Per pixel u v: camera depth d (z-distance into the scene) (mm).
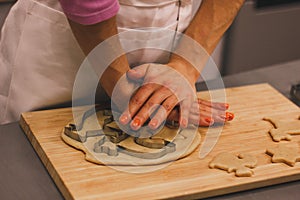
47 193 745
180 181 748
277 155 814
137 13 889
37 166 807
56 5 875
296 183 794
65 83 947
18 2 924
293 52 1569
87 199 695
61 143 830
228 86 1104
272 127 919
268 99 1020
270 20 1453
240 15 1391
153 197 708
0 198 728
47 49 915
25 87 949
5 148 848
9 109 980
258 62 1521
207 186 740
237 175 766
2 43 986
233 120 934
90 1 720
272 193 768
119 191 717
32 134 854
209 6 938
